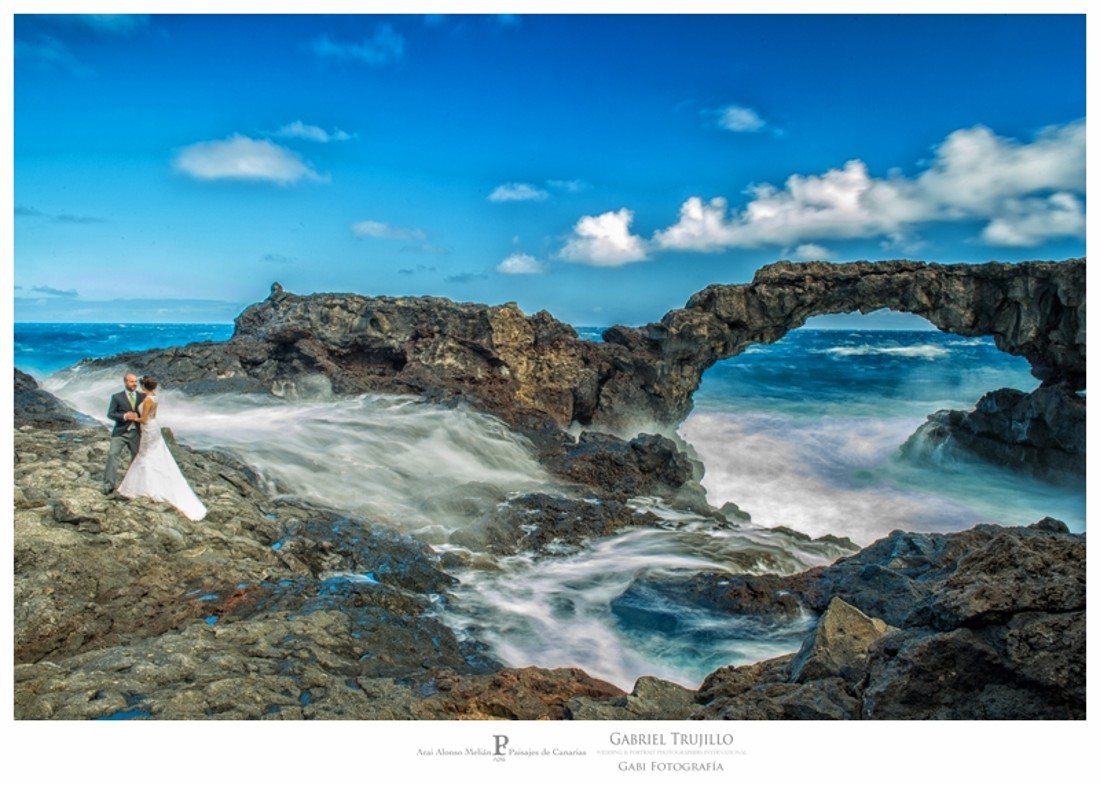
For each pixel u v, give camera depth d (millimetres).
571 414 24844
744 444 31109
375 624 9344
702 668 9594
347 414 21016
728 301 25125
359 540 12242
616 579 12539
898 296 24344
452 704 7055
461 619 10680
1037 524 12133
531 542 14125
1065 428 23047
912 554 12055
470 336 25344
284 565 11070
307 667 7598
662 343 25797
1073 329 22516
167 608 9172
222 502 12352
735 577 11914
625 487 18203
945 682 5773
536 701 7137
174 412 21484
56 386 25766
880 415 36500
